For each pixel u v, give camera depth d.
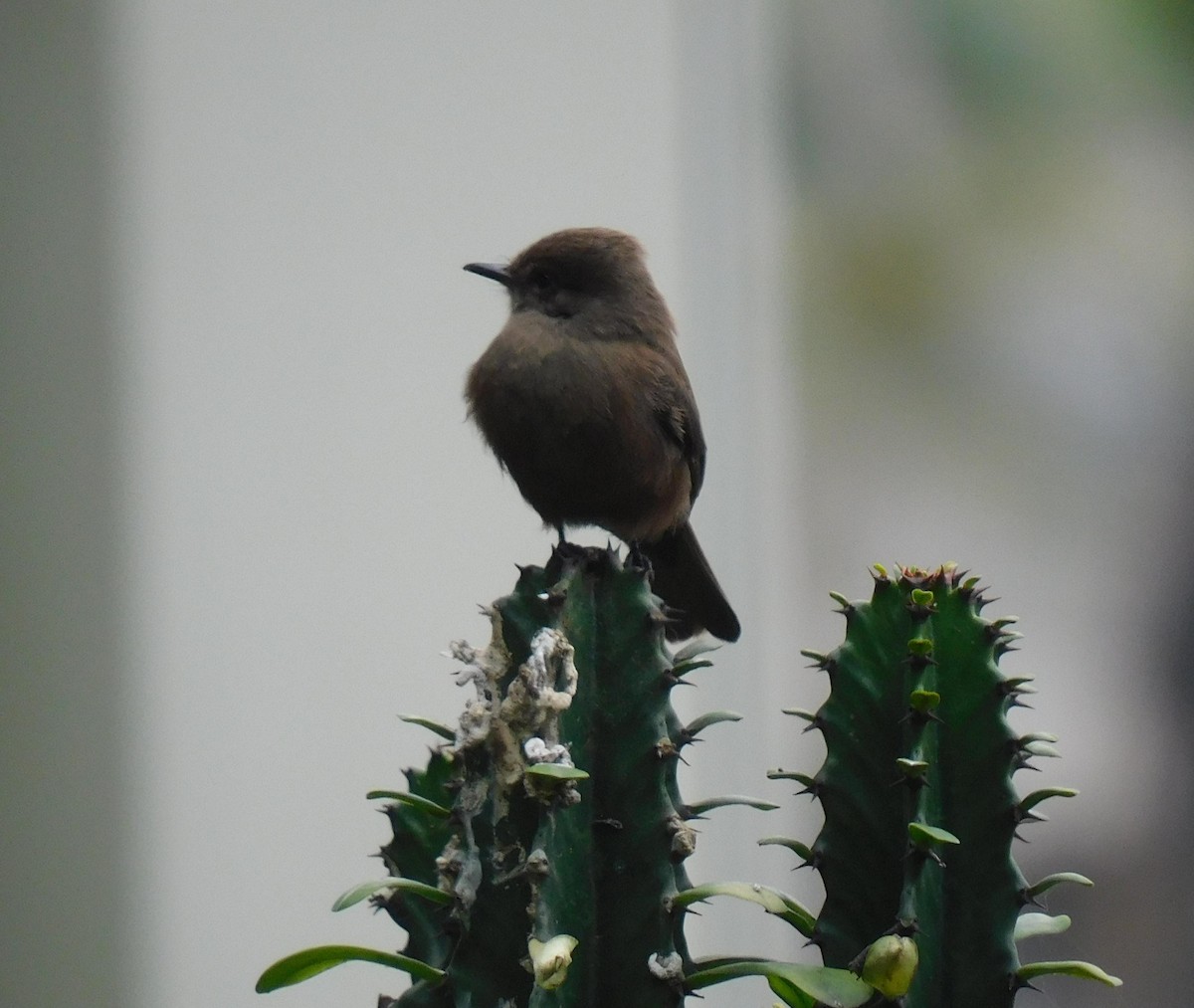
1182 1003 9.77
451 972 3.98
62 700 10.45
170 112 10.62
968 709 4.04
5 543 10.43
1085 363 10.94
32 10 10.50
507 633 4.19
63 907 10.31
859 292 11.16
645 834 3.99
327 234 10.67
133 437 10.62
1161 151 10.99
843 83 11.16
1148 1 11.00
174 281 10.64
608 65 10.71
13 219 10.52
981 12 11.06
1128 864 10.10
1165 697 10.45
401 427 10.68
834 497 11.09
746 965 3.84
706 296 11.00
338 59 10.67
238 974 10.29
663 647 4.12
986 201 11.07
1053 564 10.80
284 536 10.59
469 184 10.69
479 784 4.04
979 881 4.02
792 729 10.98
